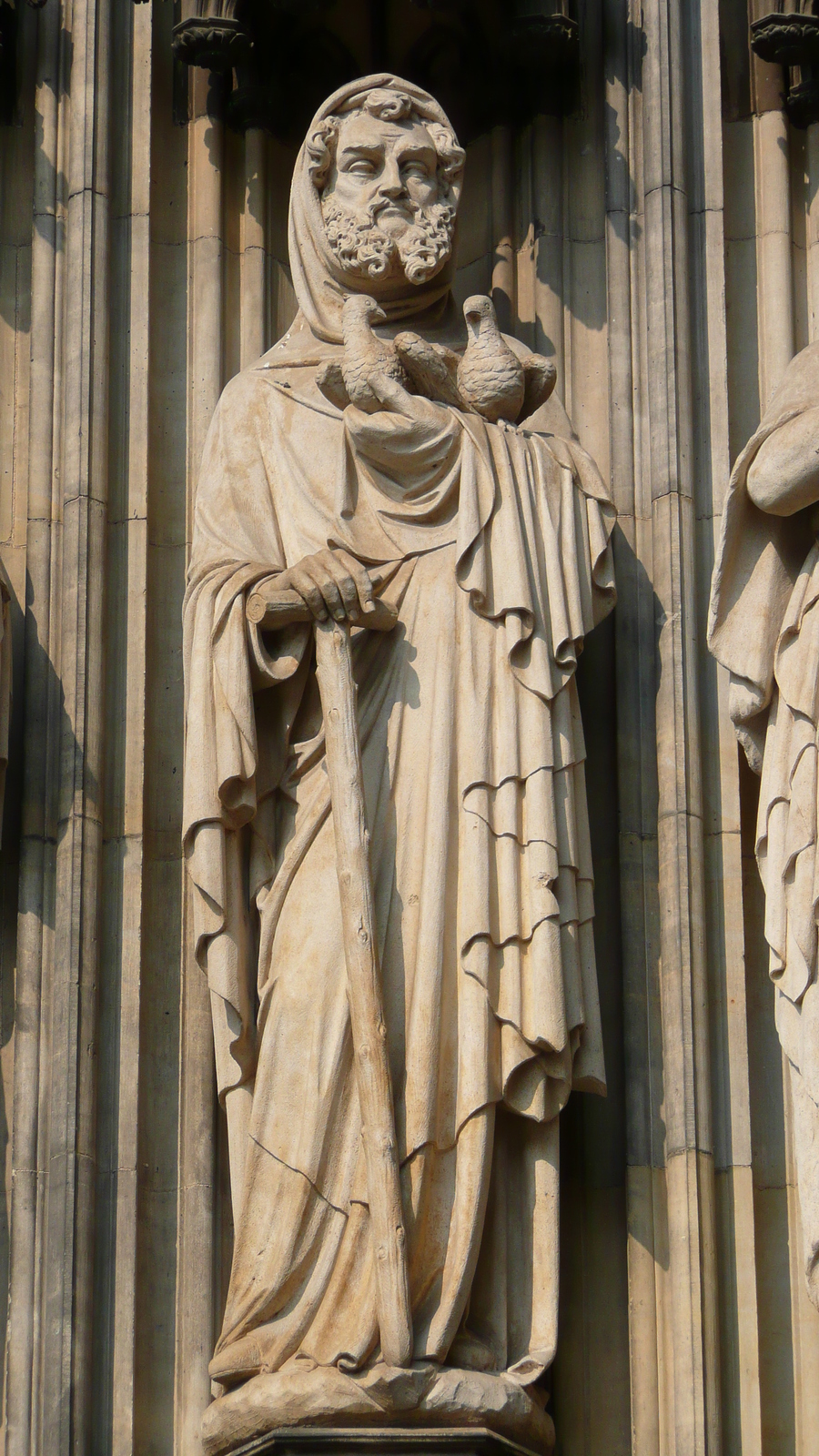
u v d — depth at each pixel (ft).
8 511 40.81
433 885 36.68
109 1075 38.22
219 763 37.22
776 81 42.52
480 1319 35.86
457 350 40.50
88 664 39.47
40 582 40.19
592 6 42.78
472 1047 36.09
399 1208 35.22
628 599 39.93
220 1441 35.45
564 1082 36.45
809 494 36.78
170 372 41.50
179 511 40.93
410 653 37.81
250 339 41.63
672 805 38.73
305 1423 34.88
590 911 37.29
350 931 36.06
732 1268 37.09
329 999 36.60
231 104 42.63
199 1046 38.27
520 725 37.35
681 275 40.98
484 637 37.73
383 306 40.40
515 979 36.42
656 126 41.63
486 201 42.52
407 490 38.63
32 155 42.42
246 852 37.73
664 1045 37.96
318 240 40.50
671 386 40.40
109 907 38.91
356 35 43.14
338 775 36.65
